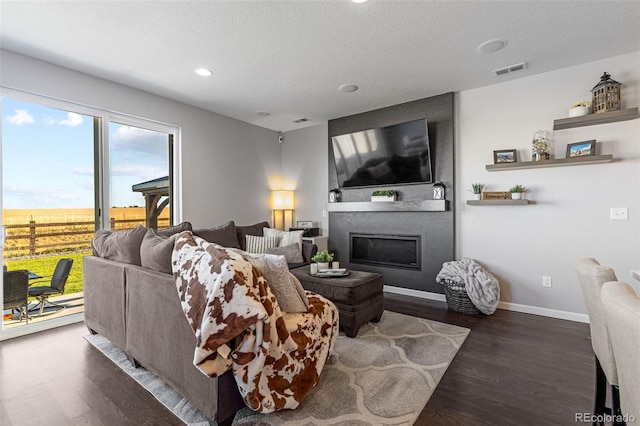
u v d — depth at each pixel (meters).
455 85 3.59
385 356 2.35
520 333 2.79
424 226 4.03
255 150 5.20
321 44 2.68
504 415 1.69
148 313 1.94
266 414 1.70
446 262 3.84
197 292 1.51
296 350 1.71
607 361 1.17
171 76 3.32
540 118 3.29
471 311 3.29
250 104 4.20
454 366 2.21
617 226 2.92
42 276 3.08
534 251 3.33
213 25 2.40
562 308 3.18
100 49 2.77
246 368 1.50
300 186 5.46
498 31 2.49
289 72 3.24
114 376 2.08
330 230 4.95
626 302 0.69
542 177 3.28
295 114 4.64
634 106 2.83
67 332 2.86
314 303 2.10
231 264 1.46
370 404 1.77
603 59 2.97
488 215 3.61
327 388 1.93
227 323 1.40
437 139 3.92
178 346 1.71
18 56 2.83
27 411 1.72
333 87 3.63
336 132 4.83
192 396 1.63
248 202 5.05
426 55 2.88
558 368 2.18
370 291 2.88
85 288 2.73
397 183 4.26
